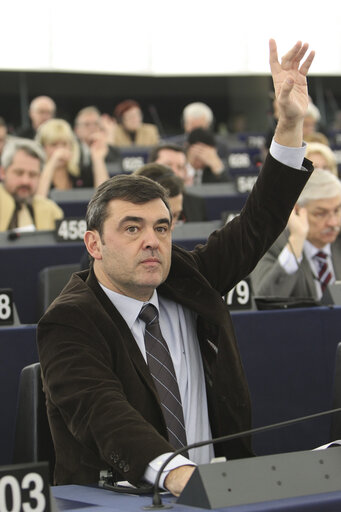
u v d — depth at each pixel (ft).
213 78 75.56
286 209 11.32
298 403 15.38
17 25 47.42
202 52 50.55
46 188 34.40
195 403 10.71
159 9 49.85
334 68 52.34
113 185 10.32
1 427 14.21
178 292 10.85
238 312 15.33
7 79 71.26
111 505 7.95
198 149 37.58
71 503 8.27
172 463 8.67
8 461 14.20
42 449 11.39
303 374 15.46
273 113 46.73
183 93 76.02
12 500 7.25
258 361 15.25
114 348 10.10
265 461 7.84
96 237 10.48
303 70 11.24
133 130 54.54
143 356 10.42
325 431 15.49
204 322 10.93
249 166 46.91
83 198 32.40
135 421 9.12
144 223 10.23
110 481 9.52
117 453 8.93
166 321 10.92
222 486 7.54
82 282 10.62
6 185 26.32
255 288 18.20
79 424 9.45
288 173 11.18
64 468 10.13
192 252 11.50
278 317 15.40
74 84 73.46
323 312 15.66
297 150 11.14
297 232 18.29
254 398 15.17
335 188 18.75
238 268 11.40
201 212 27.45
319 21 51.90
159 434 9.27
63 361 9.82
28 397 11.50
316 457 8.08
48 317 10.07
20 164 26.13
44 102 49.11
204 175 37.52
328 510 7.45
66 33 48.16
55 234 23.35
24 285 21.85
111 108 75.00
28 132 46.06
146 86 75.61
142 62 49.42
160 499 7.63
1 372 14.29
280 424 8.64
